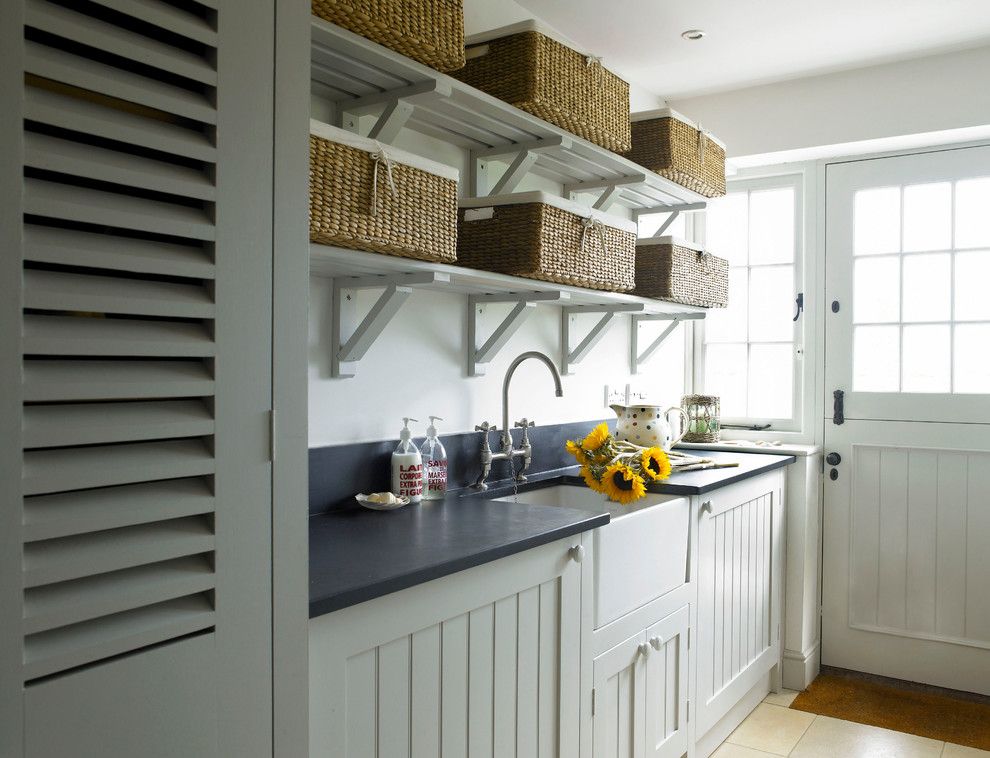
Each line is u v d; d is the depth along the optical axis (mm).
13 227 714
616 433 2992
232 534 897
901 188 3369
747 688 2867
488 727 1521
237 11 893
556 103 2082
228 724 897
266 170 928
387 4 1566
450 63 1759
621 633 2010
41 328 741
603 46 2939
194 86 872
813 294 3537
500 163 2531
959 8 2633
